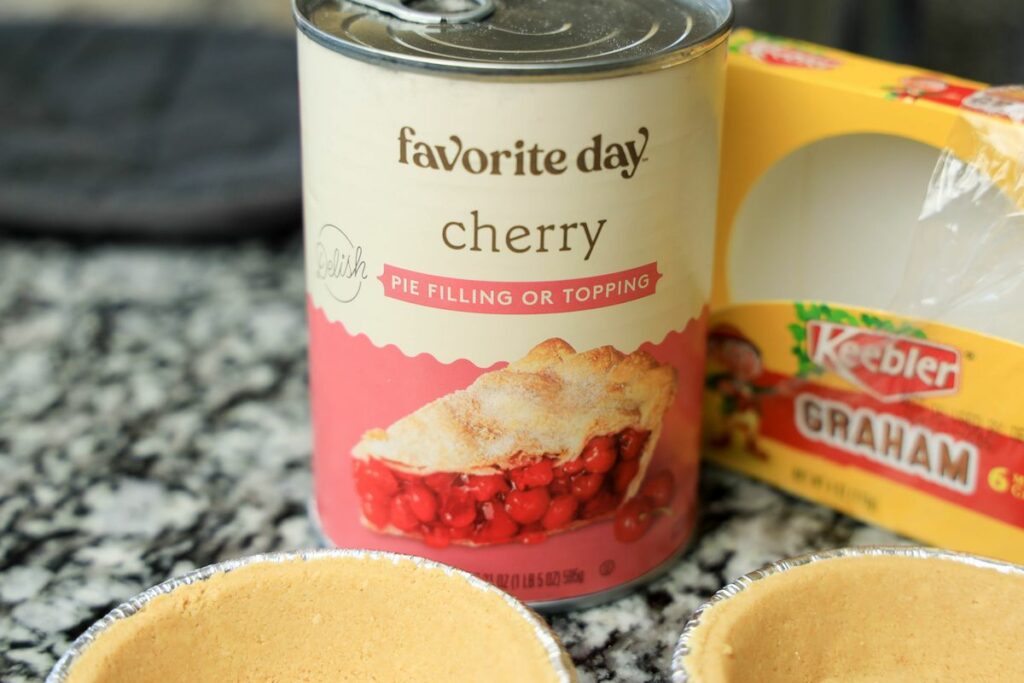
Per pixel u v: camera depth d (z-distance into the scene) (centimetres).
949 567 37
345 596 37
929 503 42
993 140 39
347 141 37
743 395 45
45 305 53
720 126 38
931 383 41
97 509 44
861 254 42
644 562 41
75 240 57
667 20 38
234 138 59
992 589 37
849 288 42
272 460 46
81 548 42
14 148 58
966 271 40
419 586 36
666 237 38
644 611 40
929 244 40
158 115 60
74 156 58
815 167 42
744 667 35
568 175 36
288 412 48
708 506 44
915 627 37
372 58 35
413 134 36
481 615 36
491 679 35
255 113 60
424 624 36
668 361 39
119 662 35
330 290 39
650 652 39
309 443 47
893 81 41
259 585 36
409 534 40
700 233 39
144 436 47
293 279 56
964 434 41
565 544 40
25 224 55
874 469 43
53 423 47
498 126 35
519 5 40
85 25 64
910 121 40
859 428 43
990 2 58
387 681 36
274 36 65
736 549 43
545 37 37
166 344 52
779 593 36
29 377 49
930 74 42
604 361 38
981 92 40
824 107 41
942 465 42
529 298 37
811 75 41
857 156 41
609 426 39
